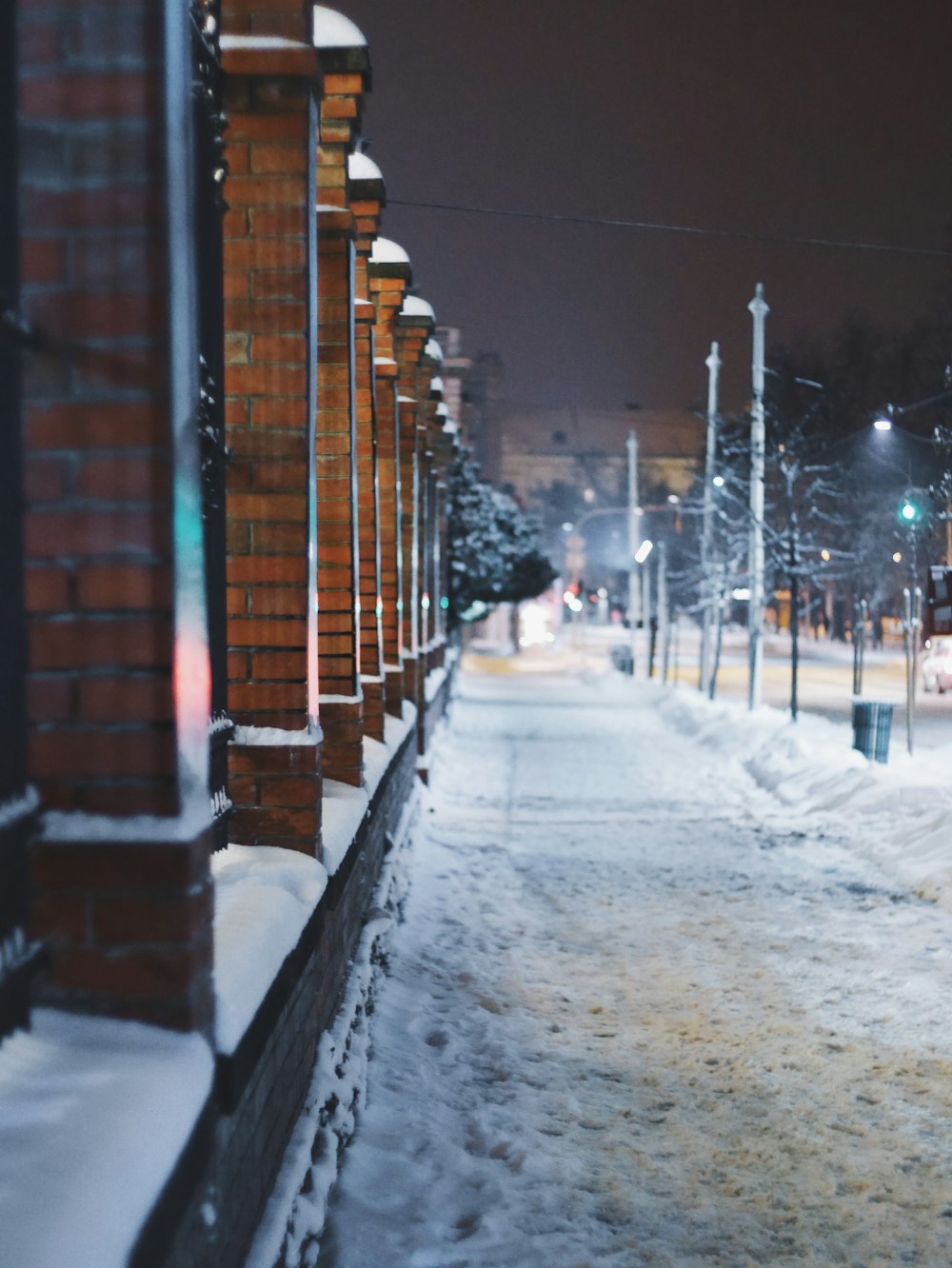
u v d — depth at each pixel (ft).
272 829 16.44
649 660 118.11
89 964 9.05
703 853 36.70
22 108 8.85
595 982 23.79
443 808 45.19
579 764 59.82
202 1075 8.91
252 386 16.70
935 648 100.27
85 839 9.00
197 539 9.72
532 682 136.05
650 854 36.60
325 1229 13.29
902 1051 19.98
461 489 109.19
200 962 9.28
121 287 8.85
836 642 203.51
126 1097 8.06
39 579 8.98
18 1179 6.98
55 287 8.87
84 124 8.84
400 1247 13.17
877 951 25.79
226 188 16.60
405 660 44.98
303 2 16.47
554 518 323.16
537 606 212.23
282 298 16.62
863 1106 17.84
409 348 43.47
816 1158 16.17
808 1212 14.70
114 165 8.83
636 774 56.24
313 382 17.15
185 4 9.66
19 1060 8.48
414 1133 16.06
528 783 53.06
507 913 29.30
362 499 30.01
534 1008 22.16
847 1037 20.67
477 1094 18.08
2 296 7.97
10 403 8.77
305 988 14.23
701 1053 19.95
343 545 23.16
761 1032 20.92
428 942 26.18
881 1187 15.35
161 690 8.99
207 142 14.57
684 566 143.33
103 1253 6.75
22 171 8.84
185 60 9.56
